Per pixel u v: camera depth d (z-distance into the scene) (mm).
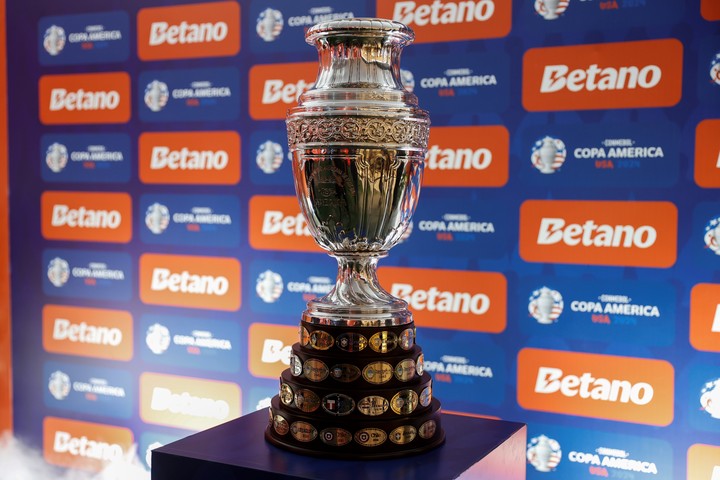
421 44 2039
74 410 2588
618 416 1896
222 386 2354
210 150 2316
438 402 1026
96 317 2529
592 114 1879
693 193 1800
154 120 2391
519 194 1962
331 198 956
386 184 952
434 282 2064
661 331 1845
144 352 2459
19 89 2584
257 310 2289
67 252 2561
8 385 2672
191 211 2357
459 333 2047
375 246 1000
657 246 1837
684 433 1836
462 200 2020
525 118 1943
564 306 1935
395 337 959
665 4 1797
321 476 847
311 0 2158
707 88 1772
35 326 2631
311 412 934
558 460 1960
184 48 2332
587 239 1901
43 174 2574
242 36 2250
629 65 1838
